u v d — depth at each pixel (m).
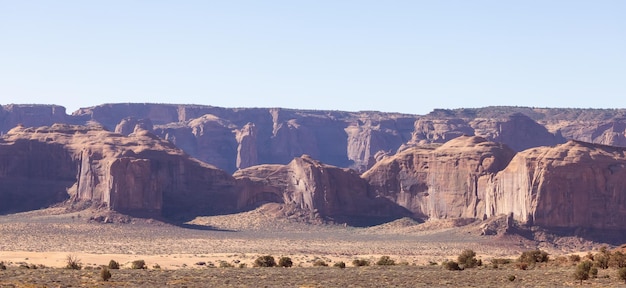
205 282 121.75
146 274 133.38
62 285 114.56
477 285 117.62
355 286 117.31
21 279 121.25
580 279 119.94
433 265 164.00
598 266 135.38
